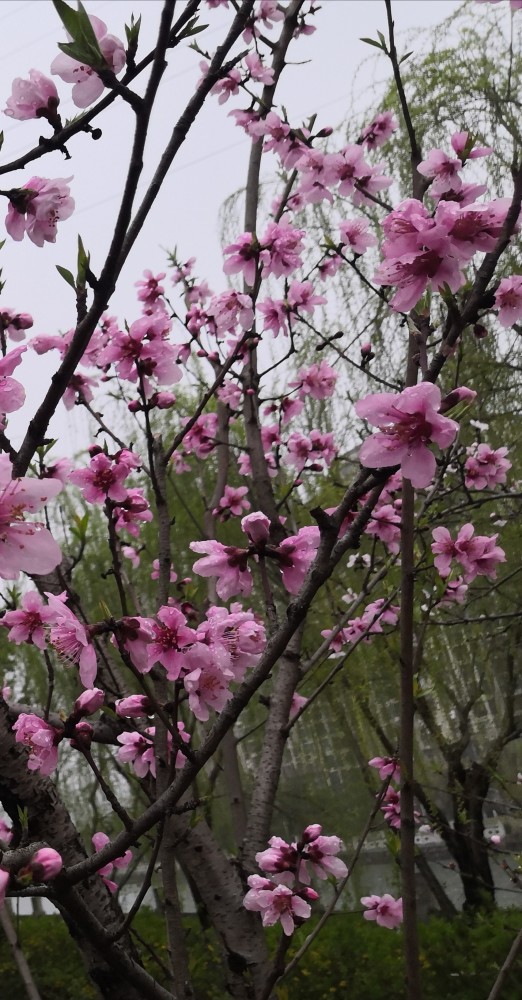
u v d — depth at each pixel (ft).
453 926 23.88
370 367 19.36
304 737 34.99
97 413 9.07
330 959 22.91
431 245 4.92
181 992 7.09
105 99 4.54
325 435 13.80
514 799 21.40
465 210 4.79
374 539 11.36
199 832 8.48
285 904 7.14
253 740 32.01
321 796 33.40
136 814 27.96
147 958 20.86
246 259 10.11
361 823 32.58
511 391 20.27
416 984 6.44
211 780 13.53
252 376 12.00
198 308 13.55
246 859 8.72
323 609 23.73
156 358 8.12
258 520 5.51
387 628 15.06
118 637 5.09
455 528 19.57
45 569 3.81
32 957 27.78
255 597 19.52
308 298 11.96
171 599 7.93
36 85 5.45
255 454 11.61
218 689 5.39
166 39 3.77
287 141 12.23
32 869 3.81
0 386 5.16
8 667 29.17
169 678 5.23
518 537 21.01
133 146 3.84
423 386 4.59
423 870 29.45
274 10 13.26
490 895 27.17
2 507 3.83
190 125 4.31
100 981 6.79
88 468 7.97
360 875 31.17
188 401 28.81
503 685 27.91
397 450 4.64
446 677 27.17
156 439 8.50
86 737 4.80
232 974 8.22
